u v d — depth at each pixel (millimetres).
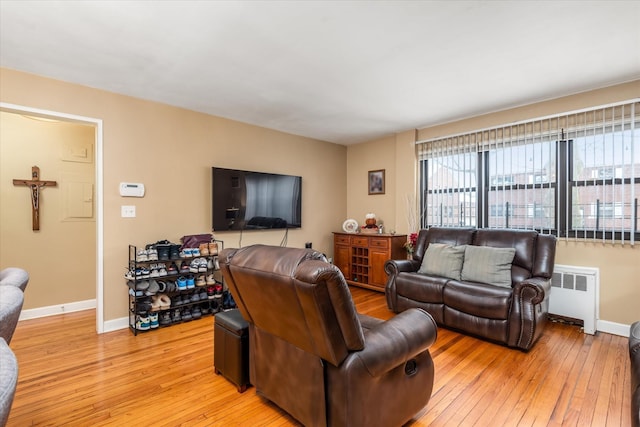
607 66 2680
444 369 2352
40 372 2301
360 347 1431
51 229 3688
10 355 604
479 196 3961
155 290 3166
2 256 3412
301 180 4969
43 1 1814
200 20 2023
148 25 2074
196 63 2615
